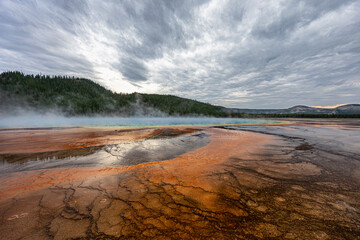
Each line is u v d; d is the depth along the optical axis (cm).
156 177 324
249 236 161
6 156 487
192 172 352
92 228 173
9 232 167
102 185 285
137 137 856
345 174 335
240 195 246
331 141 743
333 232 165
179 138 840
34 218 190
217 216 193
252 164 407
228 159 455
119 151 560
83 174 342
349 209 206
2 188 272
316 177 319
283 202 225
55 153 526
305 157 472
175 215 196
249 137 876
